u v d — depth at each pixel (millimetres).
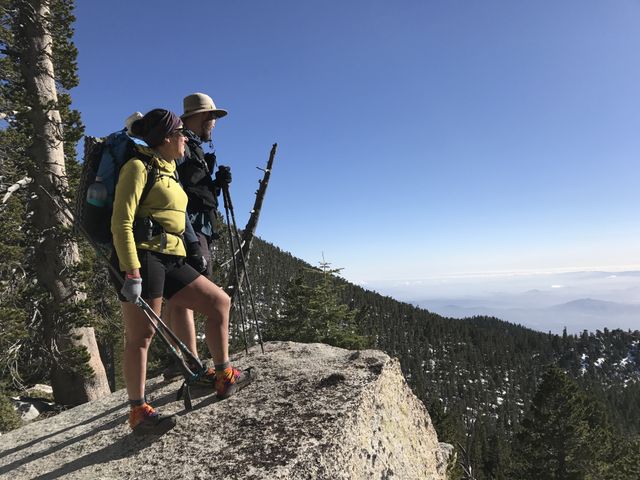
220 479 2158
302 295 21656
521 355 152125
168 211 2617
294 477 2109
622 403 108938
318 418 2602
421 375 112562
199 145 3488
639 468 29391
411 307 169250
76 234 11766
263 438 2471
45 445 3199
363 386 2990
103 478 2387
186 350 2838
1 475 2805
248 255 4910
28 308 12008
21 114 11727
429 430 3768
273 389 3127
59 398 12320
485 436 76688
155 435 2768
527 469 27391
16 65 12352
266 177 5066
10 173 12109
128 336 2689
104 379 12883
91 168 2574
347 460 2334
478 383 118625
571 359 163250
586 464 26391
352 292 158500
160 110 2611
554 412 26812
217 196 3648
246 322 4508
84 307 12109
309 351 4000
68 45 12844
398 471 2824
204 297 2846
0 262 11797
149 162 2539
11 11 12047
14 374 11953
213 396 3201
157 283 2568
